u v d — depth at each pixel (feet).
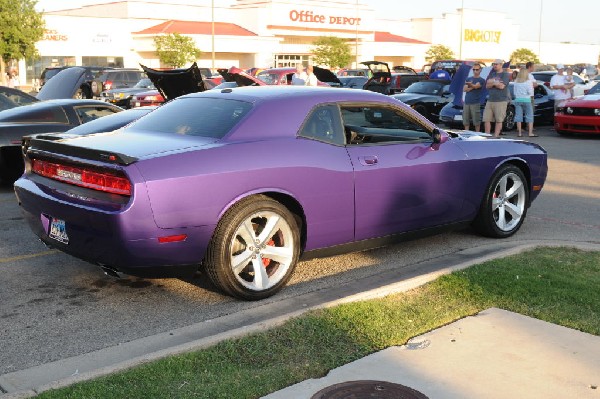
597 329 13.21
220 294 16.57
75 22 167.63
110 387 10.70
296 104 16.84
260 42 194.18
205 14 200.85
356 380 11.13
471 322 13.58
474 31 251.39
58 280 17.72
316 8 208.33
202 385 10.86
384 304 14.58
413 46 233.14
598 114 52.65
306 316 13.69
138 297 16.42
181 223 14.42
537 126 65.98
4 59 142.72
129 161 14.05
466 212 20.40
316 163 16.40
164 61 177.37
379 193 17.71
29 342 13.69
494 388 10.87
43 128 29.45
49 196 15.43
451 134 21.06
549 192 30.35
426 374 11.35
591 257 18.56
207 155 14.89
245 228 15.37
